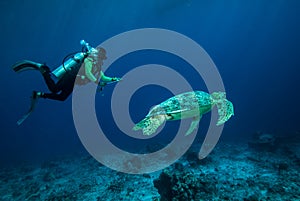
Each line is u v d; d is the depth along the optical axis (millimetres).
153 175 9055
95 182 8945
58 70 3656
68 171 12320
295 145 12633
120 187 7812
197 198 5852
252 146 12875
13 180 11984
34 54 48531
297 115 28219
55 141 38438
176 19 55469
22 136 50500
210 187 6543
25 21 30391
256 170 8508
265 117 32906
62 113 80188
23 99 65375
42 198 8062
